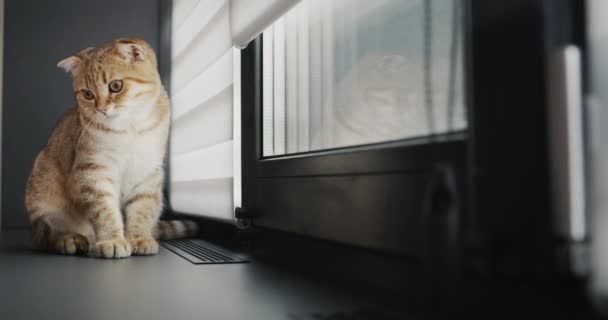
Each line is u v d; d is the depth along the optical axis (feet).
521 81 1.91
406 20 2.66
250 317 2.04
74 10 7.57
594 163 1.76
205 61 5.83
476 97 2.08
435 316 2.03
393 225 2.49
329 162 3.08
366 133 3.00
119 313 2.16
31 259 3.96
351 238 2.84
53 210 4.70
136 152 4.48
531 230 1.86
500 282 1.90
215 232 5.28
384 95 2.84
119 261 3.78
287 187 3.64
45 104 7.45
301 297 2.40
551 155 1.79
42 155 4.86
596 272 1.72
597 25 1.79
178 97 7.04
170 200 7.20
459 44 2.29
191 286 2.72
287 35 3.96
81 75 4.35
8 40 7.36
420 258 2.26
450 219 2.07
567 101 1.74
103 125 4.29
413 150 2.39
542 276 1.80
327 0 3.43
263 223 4.05
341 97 3.26
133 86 4.38
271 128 4.13
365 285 2.64
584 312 1.69
